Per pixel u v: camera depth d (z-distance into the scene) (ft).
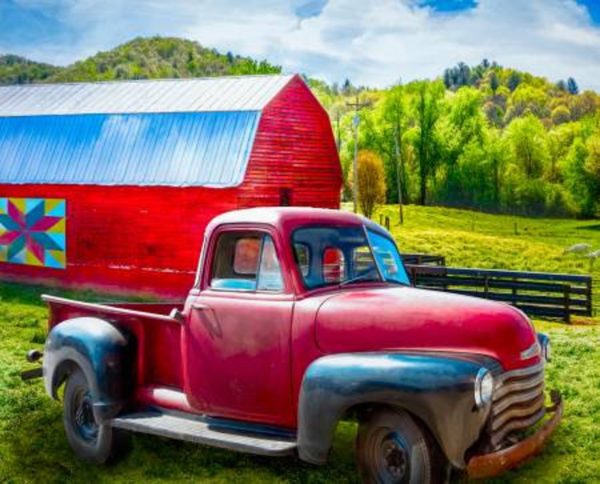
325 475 24.82
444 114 420.77
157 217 81.10
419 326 21.36
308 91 87.61
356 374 20.52
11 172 89.56
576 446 27.22
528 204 418.72
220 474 25.50
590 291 72.18
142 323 26.58
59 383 27.76
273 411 23.30
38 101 97.55
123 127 85.92
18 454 27.86
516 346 21.22
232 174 77.25
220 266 24.79
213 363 24.29
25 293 83.15
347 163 384.47
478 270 78.23
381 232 26.05
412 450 20.03
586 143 403.75
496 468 19.74
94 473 26.21
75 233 86.12
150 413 26.17
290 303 23.00
